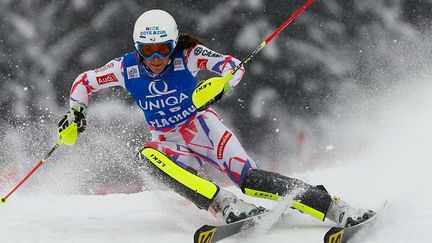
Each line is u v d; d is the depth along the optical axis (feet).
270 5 191.31
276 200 49.60
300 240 45.93
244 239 46.78
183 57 51.11
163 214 58.03
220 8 190.60
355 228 45.34
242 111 185.06
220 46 190.90
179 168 49.34
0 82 186.09
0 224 52.95
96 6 191.01
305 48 189.16
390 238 43.86
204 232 42.88
